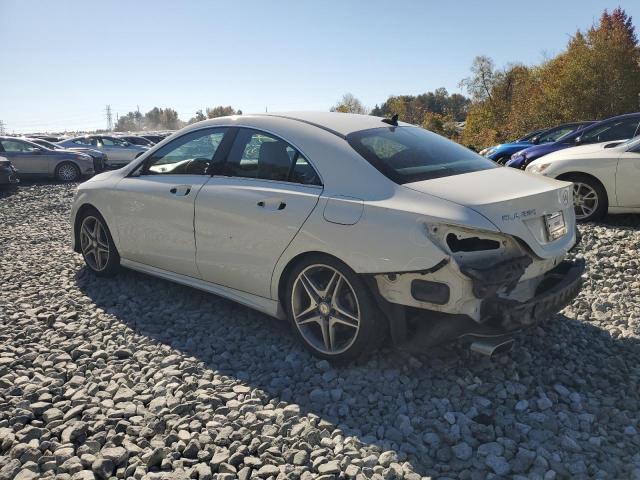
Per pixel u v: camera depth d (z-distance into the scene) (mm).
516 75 52500
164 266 4488
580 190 7543
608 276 5066
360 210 3150
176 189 4258
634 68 33406
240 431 2738
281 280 3613
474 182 3252
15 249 6711
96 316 4285
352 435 2730
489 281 2809
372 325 3205
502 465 2482
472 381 3232
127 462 2547
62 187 15344
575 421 2846
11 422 2836
